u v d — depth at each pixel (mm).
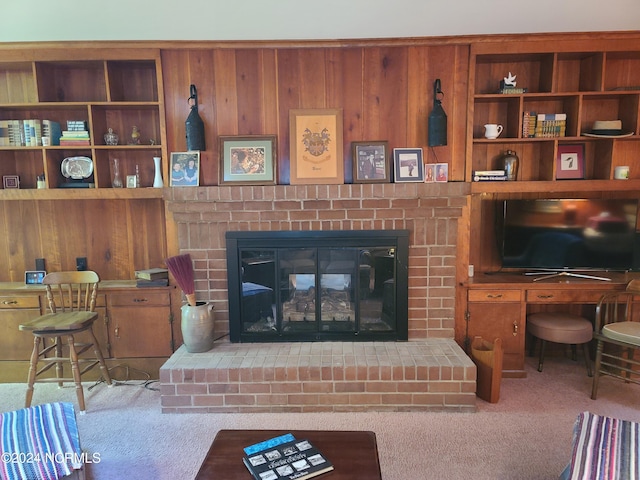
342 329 2914
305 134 2809
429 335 2906
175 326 2955
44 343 2928
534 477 1922
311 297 2928
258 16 2332
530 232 3037
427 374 2473
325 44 2725
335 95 2801
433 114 2682
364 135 2822
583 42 2693
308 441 1567
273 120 2822
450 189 2744
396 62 2768
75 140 2830
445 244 2828
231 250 2844
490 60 2920
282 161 2848
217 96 2807
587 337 2848
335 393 2510
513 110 2934
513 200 3021
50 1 2119
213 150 2855
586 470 1453
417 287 2869
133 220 3066
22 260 3100
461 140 2818
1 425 1686
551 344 3316
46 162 2828
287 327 2930
